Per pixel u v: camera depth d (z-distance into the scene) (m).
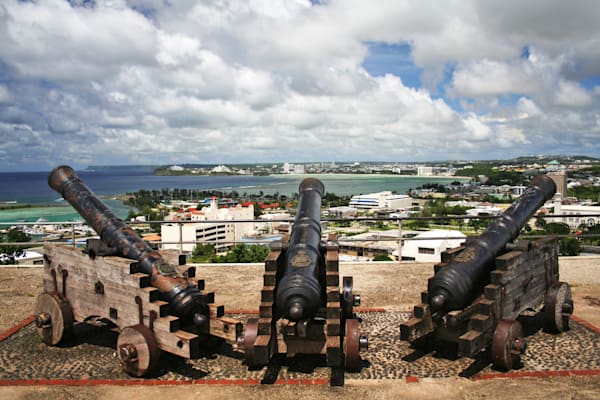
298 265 4.63
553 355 4.96
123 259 4.95
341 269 9.52
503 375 4.47
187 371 4.65
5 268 10.12
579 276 8.61
